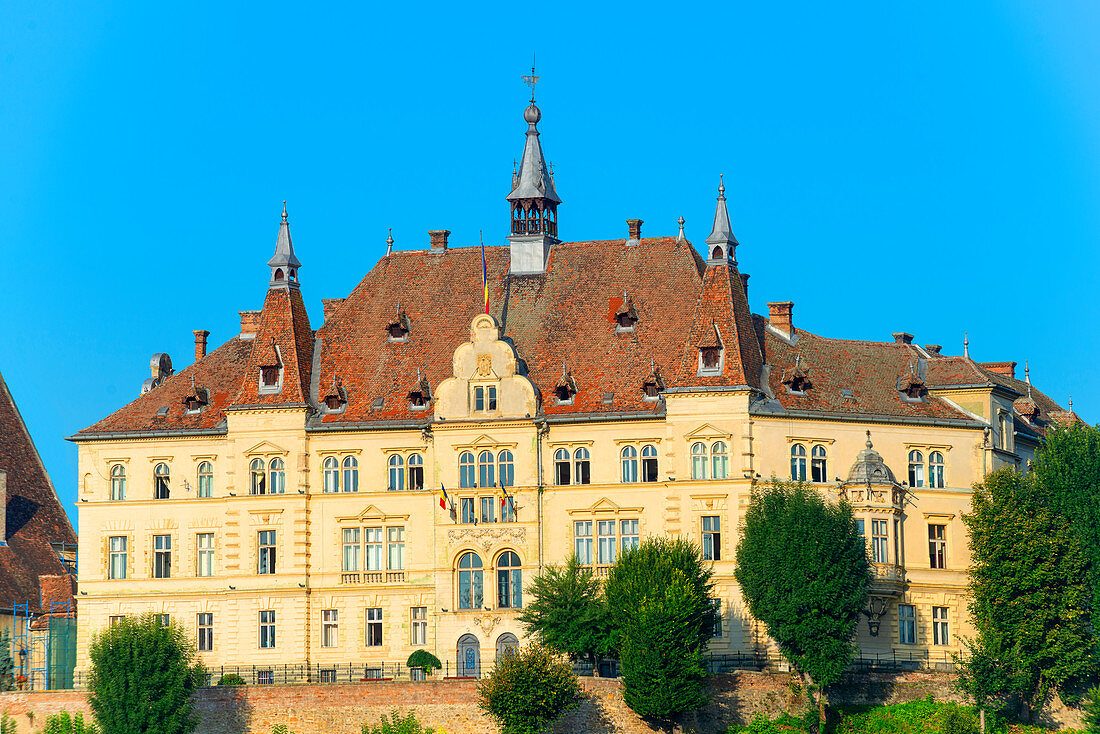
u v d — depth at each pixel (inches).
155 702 5275.6
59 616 6314.0
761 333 6269.7
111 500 6299.2
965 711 5472.4
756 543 5536.4
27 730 5438.0
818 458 6038.4
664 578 5388.8
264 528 6195.9
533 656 5236.2
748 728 5349.4
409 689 5329.7
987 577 5654.5
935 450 6156.5
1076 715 5575.8
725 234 6146.7
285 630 6141.7
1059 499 5802.2
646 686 5191.9
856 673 5526.6
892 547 5969.5
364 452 6200.8
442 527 6092.5
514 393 6112.2
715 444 5969.5
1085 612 5669.3
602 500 6023.6
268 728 5349.4
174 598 6210.6
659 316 6250.0
